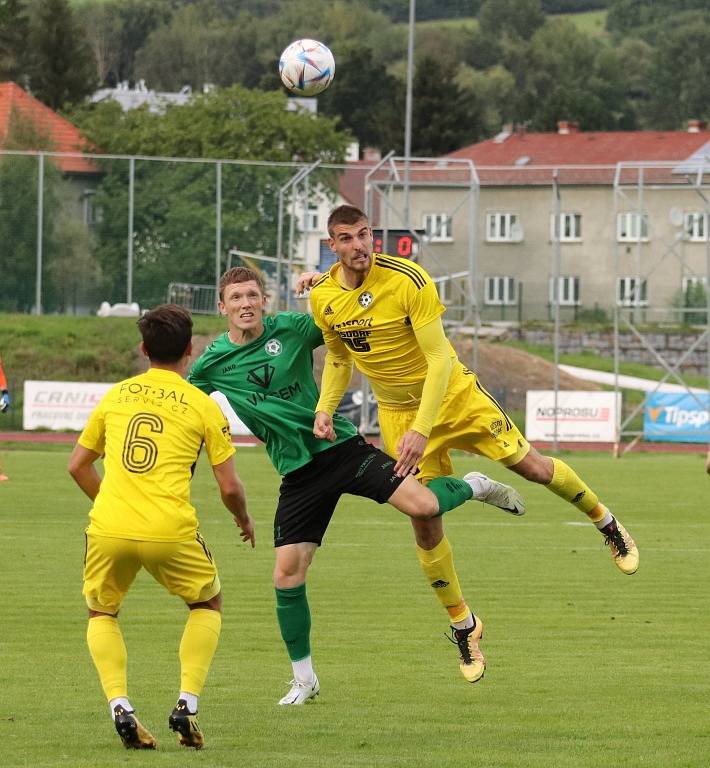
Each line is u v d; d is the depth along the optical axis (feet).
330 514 72.49
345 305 72.08
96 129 546.67
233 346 71.36
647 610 100.17
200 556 59.72
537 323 435.12
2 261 353.92
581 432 282.56
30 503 173.88
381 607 101.24
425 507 70.08
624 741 60.59
